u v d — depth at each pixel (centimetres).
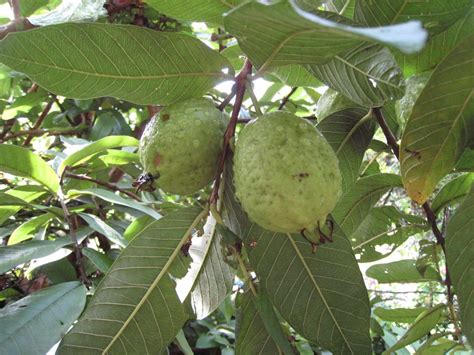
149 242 30
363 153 38
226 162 28
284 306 32
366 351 32
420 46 12
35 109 80
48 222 50
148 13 56
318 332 32
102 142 46
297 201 24
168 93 28
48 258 40
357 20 28
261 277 31
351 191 42
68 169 49
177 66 27
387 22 27
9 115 70
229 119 29
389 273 46
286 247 31
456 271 31
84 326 29
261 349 33
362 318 32
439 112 28
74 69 27
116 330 30
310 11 23
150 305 30
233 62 46
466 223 31
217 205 30
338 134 38
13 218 58
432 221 39
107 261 41
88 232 43
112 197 45
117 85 28
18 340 29
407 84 33
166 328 30
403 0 26
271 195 24
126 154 53
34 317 31
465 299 31
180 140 27
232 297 68
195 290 34
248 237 31
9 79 70
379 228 45
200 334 86
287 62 23
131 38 26
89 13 50
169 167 27
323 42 20
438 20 27
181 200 72
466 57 26
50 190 45
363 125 38
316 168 24
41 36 25
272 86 69
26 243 38
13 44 25
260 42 21
